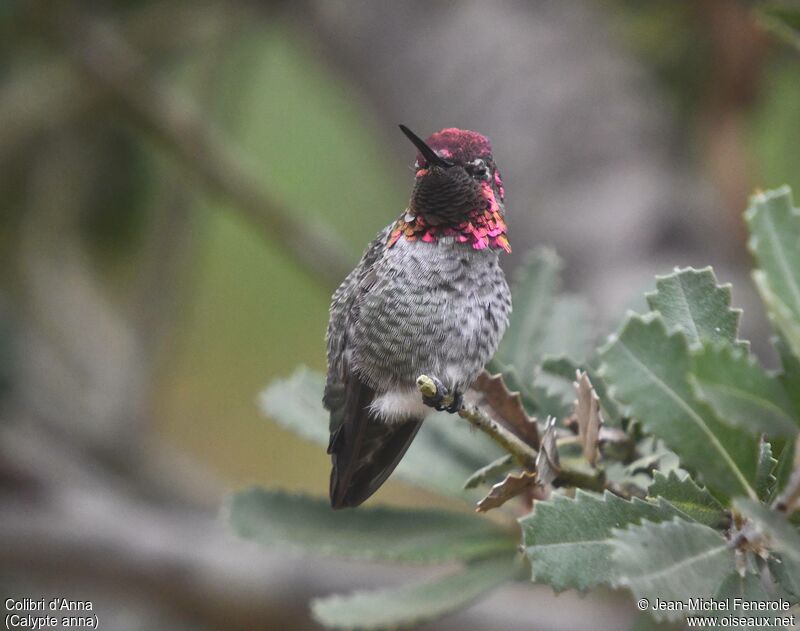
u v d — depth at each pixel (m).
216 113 11.72
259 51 12.92
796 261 3.12
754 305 8.15
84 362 11.17
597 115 9.70
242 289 13.98
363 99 11.00
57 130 11.34
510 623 8.28
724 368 2.93
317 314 13.97
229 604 8.57
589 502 3.46
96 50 10.11
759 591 3.22
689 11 9.91
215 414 13.43
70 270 11.73
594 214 9.13
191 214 10.97
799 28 4.44
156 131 10.27
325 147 13.68
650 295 3.83
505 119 9.90
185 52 12.14
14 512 9.13
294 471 13.20
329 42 11.08
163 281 10.85
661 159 9.52
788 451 3.37
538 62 10.04
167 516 9.27
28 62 11.03
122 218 11.72
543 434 4.19
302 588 8.44
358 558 4.99
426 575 8.46
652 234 8.84
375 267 6.07
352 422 5.85
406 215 6.12
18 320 11.34
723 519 3.53
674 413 3.23
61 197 11.55
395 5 10.72
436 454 5.12
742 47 8.81
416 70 10.45
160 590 8.82
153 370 10.80
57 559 8.91
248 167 10.34
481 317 6.02
